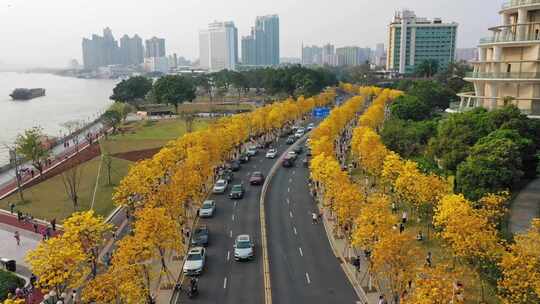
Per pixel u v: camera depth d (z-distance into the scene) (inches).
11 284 1569.9
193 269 1700.3
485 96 3186.5
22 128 6328.7
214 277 1707.7
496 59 3002.0
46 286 1344.7
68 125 5482.3
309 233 2156.7
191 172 2276.1
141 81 7342.5
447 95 4869.6
